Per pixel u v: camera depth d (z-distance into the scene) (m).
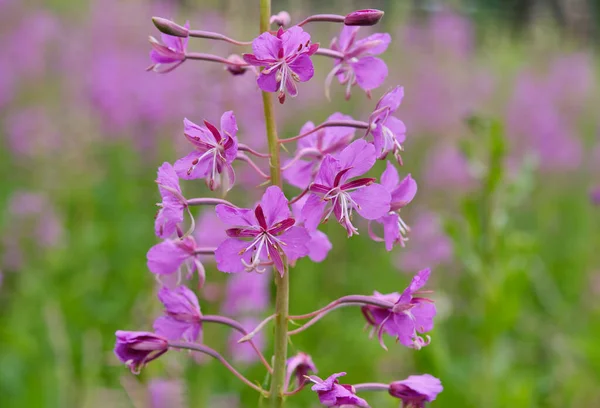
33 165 10.05
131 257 8.36
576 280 9.00
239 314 5.73
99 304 7.39
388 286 8.49
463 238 6.15
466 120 6.00
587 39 17.27
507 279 5.82
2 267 7.83
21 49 11.88
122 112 10.19
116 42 13.17
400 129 3.17
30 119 10.12
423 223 8.45
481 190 6.14
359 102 12.38
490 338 5.86
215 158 2.95
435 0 16.48
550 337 7.56
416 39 14.30
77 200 9.83
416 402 3.13
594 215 10.39
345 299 3.12
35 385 5.76
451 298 7.55
